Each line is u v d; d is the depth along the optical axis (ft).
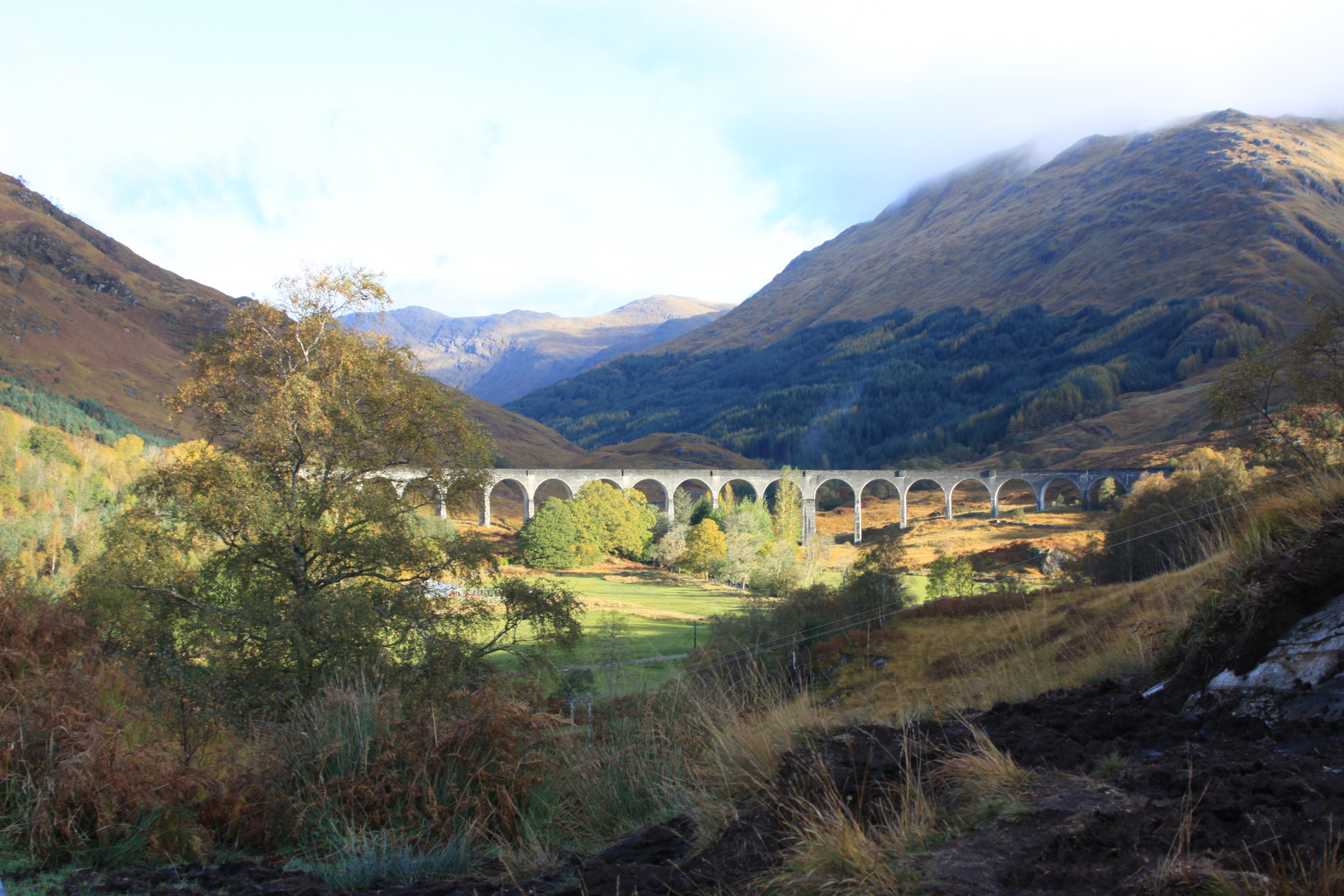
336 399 71.46
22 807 14.14
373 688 22.74
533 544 287.07
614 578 264.93
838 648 82.28
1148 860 8.52
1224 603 16.12
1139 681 18.11
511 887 12.38
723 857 11.97
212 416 74.74
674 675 26.68
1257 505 19.93
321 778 17.51
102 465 290.76
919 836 10.44
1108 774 11.70
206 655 56.70
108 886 12.35
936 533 367.04
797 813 11.22
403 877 13.82
